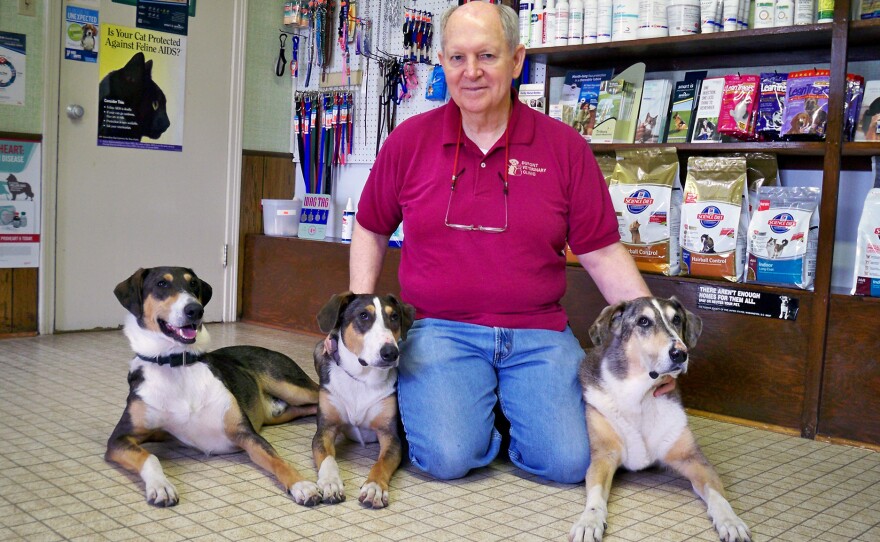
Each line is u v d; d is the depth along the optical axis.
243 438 2.60
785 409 3.27
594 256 2.78
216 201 5.34
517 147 2.65
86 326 4.82
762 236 3.38
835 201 3.14
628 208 3.65
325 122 5.43
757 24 3.48
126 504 2.22
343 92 5.39
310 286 5.05
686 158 3.84
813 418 3.18
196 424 2.59
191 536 2.02
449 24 2.53
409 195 2.75
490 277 2.62
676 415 2.49
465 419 2.52
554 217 2.64
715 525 2.16
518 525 2.18
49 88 4.52
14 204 4.47
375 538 2.05
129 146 4.91
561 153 2.69
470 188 2.63
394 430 2.66
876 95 3.27
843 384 3.13
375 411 2.66
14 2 4.39
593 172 2.73
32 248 4.55
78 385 3.55
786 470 2.75
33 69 4.48
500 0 4.21
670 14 3.70
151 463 2.35
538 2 4.06
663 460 2.52
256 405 2.96
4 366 3.84
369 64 5.26
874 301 3.05
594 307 3.71
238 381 2.85
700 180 3.53
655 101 3.86
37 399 3.29
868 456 2.97
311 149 5.50
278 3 5.55
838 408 3.14
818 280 3.16
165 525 2.08
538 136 2.69
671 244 3.59
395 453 2.57
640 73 3.92
